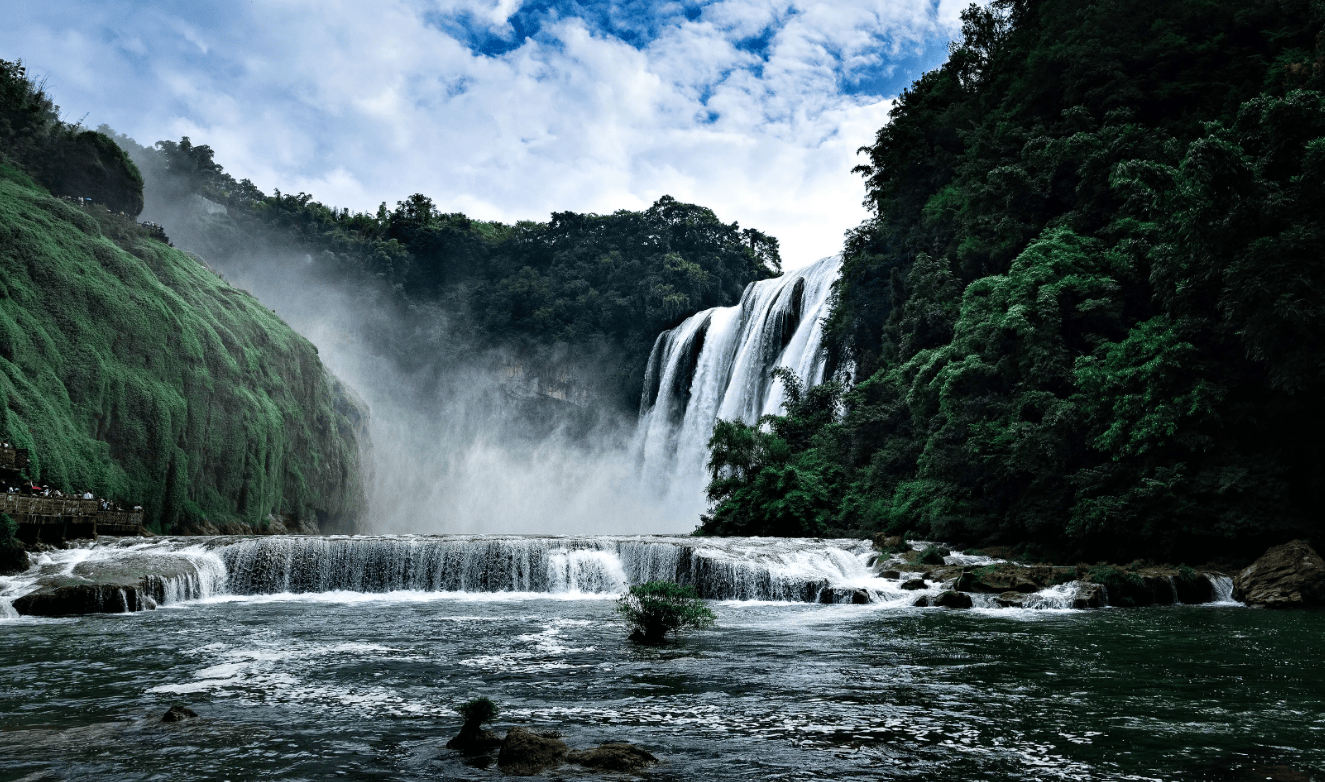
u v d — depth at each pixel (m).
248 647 17.28
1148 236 38.19
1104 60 48.25
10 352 44.22
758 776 8.49
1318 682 13.81
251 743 9.73
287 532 61.75
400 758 9.09
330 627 20.59
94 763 8.89
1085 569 29.19
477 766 8.77
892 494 45.53
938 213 53.72
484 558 31.22
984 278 43.88
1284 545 28.98
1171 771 8.79
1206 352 32.84
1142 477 32.28
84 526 32.44
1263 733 10.38
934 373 44.44
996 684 13.52
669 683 13.53
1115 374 34.19
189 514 53.38
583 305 112.62
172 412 52.75
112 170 70.00
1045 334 37.72
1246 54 44.50
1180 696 12.64
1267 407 31.28
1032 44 56.44
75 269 50.50
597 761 8.80
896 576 31.41
